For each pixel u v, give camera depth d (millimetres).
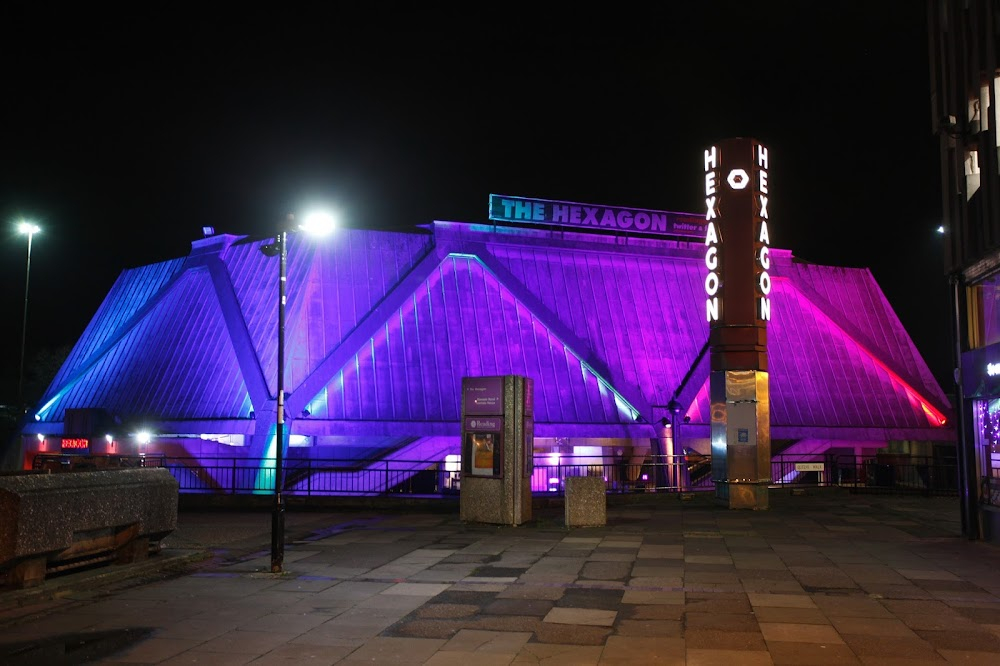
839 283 47844
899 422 42062
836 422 41156
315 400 34094
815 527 20516
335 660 8547
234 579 13398
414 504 26203
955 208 19203
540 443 37812
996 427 17312
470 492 21547
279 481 14266
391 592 12219
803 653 8633
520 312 39875
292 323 35938
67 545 12180
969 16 18047
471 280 40156
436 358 36812
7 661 8578
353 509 26000
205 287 39781
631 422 37875
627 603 11258
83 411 36688
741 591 12070
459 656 8648
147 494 14266
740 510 25094
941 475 38500
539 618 10383
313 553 16281
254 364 34531
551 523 21531
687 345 41625
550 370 38312
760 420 25906
